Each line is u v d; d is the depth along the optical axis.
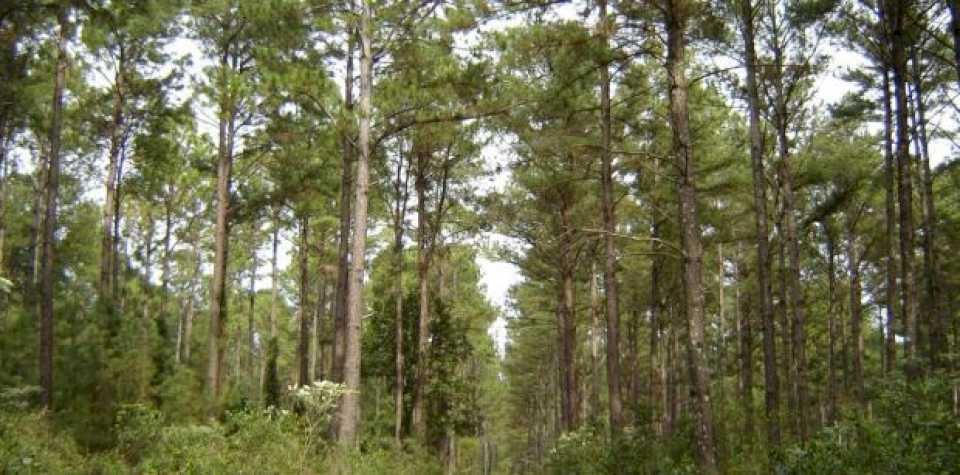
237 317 48.72
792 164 20.47
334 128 14.68
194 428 11.03
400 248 27.14
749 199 22.83
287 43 15.84
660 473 11.90
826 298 32.12
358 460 12.34
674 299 29.73
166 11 18.11
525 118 16.72
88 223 31.61
